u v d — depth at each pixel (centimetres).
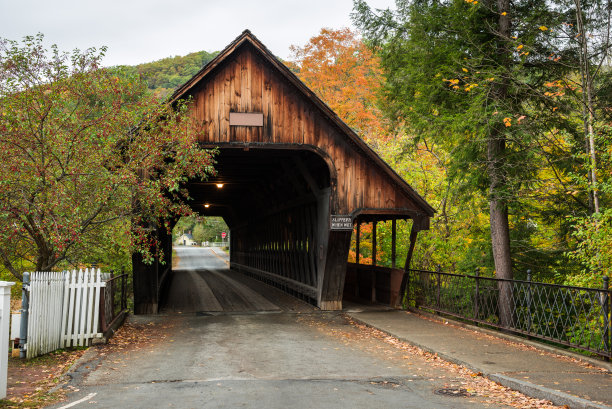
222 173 2127
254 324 1276
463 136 1346
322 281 1508
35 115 959
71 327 965
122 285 1327
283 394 654
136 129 1103
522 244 1683
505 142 1444
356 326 1262
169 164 1168
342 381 728
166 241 2122
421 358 892
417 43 1398
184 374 766
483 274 1819
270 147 1409
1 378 608
